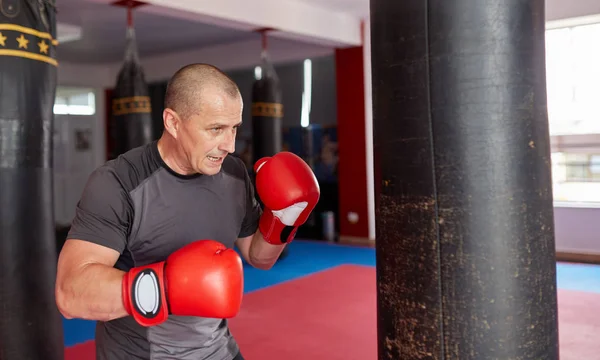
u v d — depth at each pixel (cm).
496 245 100
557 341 110
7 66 206
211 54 766
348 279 463
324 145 771
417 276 106
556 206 550
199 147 114
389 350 113
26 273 210
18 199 209
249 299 404
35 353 211
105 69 890
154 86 899
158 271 98
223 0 478
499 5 99
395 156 108
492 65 99
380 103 112
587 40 531
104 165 125
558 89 550
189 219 129
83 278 102
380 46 110
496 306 101
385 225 112
